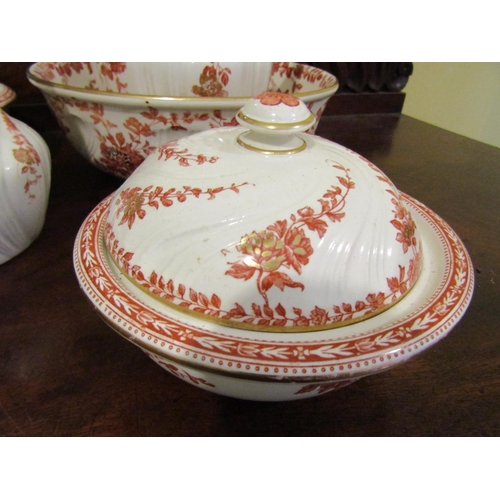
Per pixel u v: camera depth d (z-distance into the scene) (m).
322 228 0.40
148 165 0.50
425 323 0.39
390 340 0.37
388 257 0.42
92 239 0.49
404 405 0.50
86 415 0.47
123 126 0.70
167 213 0.42
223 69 0.81
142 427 0.46
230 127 0.53
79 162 1.00
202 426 0.47
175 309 0.40
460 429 0.48
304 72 0.97
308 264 0.39
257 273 0.39
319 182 0.43
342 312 0.40
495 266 0.73
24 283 0.65
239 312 0.39
